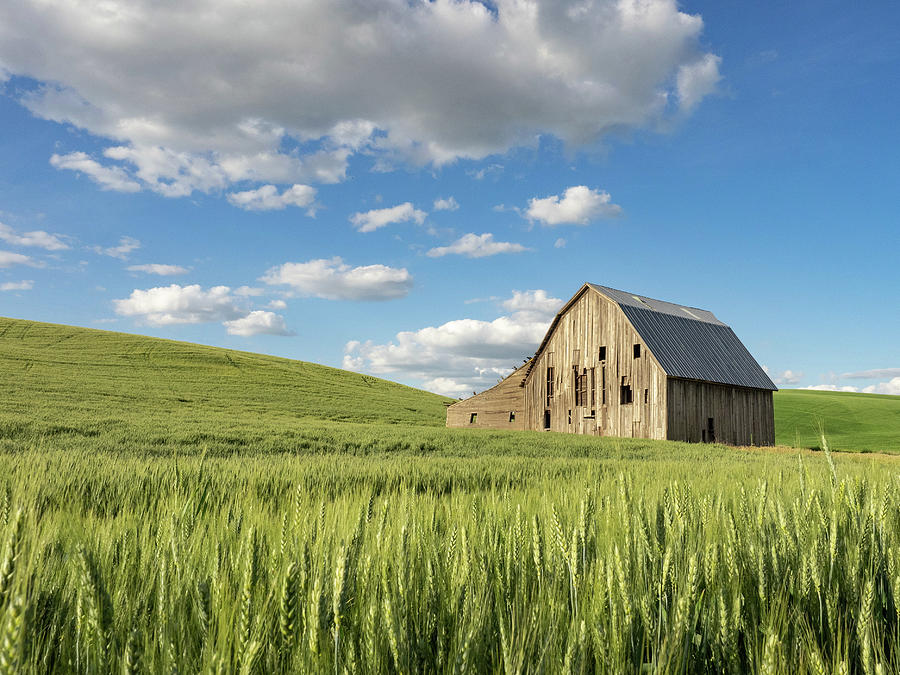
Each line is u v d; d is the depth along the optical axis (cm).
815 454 2033
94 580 152
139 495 602
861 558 240
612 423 3466
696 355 3509
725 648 185
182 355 7844
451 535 232
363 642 161
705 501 327
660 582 201
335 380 8362
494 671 162
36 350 6812
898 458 1583
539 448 2200
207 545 221
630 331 3428
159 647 151
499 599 192
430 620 183
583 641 167
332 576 168
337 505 290
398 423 5519
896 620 210
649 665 168
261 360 8675
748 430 3588
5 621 104
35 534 174
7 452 1455
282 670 149
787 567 226
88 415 3147
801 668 164
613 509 300
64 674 150
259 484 720
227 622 151
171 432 2295
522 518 274
